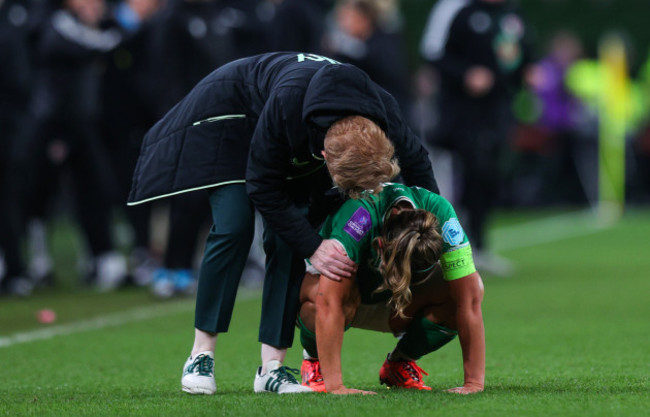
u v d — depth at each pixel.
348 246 13.73
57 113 30.47
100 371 17.91
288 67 14.16
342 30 33.00
